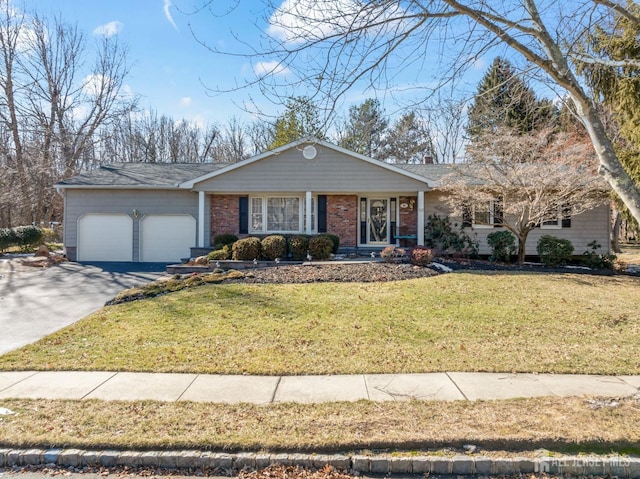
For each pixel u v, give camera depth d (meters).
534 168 13.45
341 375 5.51
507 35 4.55
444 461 3.59
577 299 9.85
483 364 5.84
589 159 13.78
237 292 10.44
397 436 3.86
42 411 4.46
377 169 17.41
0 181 24.78
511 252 16.58
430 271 13.09
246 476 3.57
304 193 18.70
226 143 40.22
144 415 4.37
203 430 4.04
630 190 4.47
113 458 3.71
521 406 4.50
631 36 7.91
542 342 6.87
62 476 3.57
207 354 6.32
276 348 6.59
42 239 22.92
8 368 5.79
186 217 18.77
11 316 9.08
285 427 4.08
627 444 3.74
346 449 3.76
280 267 13.53
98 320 8.25
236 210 18.86
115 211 18.66
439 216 18.20
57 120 29.80
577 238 17.55
